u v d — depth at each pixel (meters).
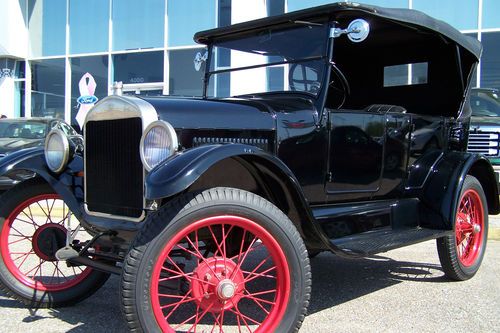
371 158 3.90
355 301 3.86
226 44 4.33
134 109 3.00
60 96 15.15
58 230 3.68
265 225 2.75
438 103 4.96
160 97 3.30
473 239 4.60
